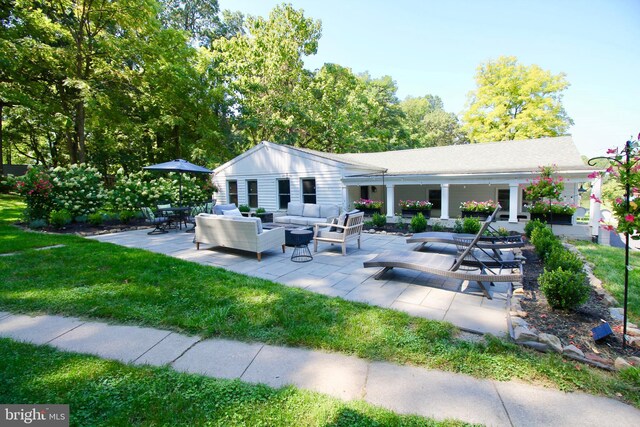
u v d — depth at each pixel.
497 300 4.23
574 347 2.81
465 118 26.31
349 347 2.92
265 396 2.25
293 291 4.40
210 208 12.41
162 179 13.95
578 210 13.76
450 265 4.77
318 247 8.05
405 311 3.84
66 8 16.02
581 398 2.28
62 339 3.08
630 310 3.71
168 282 4.66
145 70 17.69
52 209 10.19
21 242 7.24
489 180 10.21
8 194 17.38
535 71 23.39
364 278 5.27
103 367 2.55
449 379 2.51
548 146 12.78
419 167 13.98
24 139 24.47
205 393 2.27
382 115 29.03
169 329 3.32
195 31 25.95
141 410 2.09
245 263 6.28
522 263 5.46
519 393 2.34
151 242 8.51
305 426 1.97
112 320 3.51
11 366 2.52
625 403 2.23
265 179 15.45
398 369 2.63
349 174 13.26
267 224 9.77
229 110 23.52
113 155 22.50
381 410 2.11
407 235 9.91
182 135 21.64
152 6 16.06
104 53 16.39
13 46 12.86
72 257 5.99
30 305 3.79
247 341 3.09
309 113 21.36
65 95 17.03
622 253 7.20
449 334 3.18
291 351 2.92
